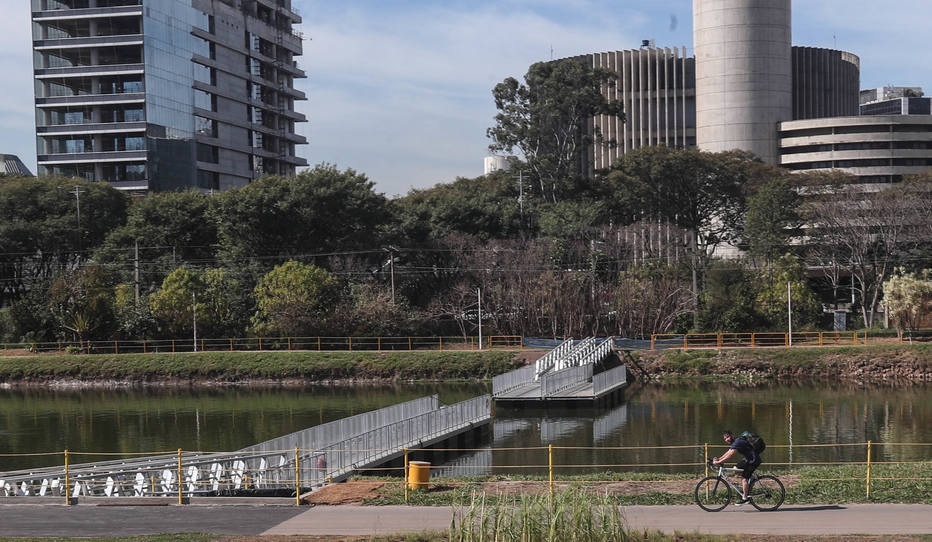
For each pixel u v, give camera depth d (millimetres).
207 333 93562
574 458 46656
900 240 101062
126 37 135375
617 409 64312
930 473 31156
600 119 177750
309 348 91375
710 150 168625
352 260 101000
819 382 76375
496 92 133750
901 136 162375
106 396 78812
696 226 125062
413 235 107250
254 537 24172
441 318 100875
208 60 150000
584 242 106500
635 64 176875
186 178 142000
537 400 63844
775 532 23266
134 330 93812
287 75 176000
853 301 107938
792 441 50531
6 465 49031
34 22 137375
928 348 78812
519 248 103562
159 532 25125
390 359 85250
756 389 73312
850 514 25234
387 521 25734
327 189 101375
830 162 164875
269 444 37469
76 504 29312
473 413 52844
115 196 117125
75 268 100438
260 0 166875
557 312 95438
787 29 170250
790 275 94188
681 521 24750
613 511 22344
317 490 30953
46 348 94312
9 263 106250
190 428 61062
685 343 85625
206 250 109562
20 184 110312
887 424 55750
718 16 167625
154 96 137625
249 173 160750
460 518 23359
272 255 102750
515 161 131875
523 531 21531
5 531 25516
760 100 167125
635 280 95688
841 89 191125
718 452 47719
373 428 44906
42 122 139375
